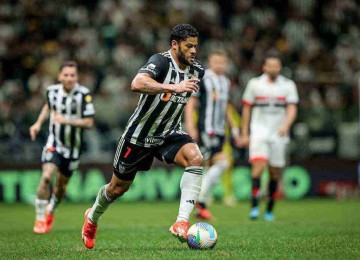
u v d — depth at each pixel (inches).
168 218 1568.7
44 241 1033.5
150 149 861.8
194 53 827.4
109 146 2190.0
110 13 2893.7
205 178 1518.2
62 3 2910.9
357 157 2329.0
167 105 832.9
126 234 1152.8
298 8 3147.1
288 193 2278.5
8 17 2824.8
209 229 845.8
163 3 3021.7
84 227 893.8
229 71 2699.3
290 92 1491.1
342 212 1731.1
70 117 1232.8
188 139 866.1
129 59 2704.2
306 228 1245.1
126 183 874.1
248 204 2082.9
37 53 2719.0
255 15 3088.1
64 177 1244.5
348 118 2324.1
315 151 2309.3
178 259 743.7
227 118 1651.1
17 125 2127.2
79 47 2755.9
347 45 3088.1
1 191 2113.7
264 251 835.4
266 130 1488.7
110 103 2279.8
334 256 789.9
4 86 2484.0
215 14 3058.6
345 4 3228.3
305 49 3006.9
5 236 1131.3
